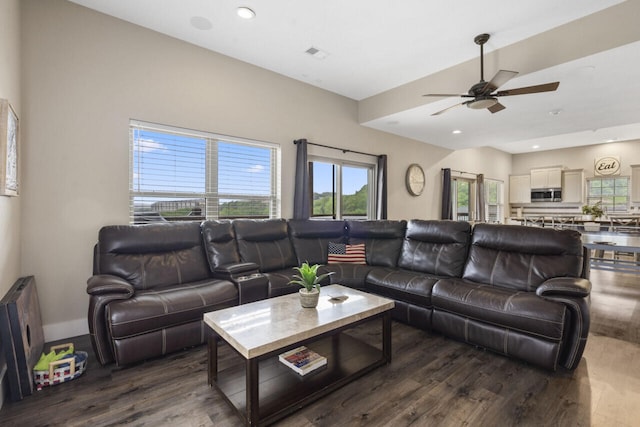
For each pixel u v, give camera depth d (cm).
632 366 228
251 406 156
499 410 178
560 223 709
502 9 281
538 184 966
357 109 528
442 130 557
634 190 819
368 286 337
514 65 337
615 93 371
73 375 206
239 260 328
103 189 298
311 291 217
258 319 194
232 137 384
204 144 369
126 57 309
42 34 267
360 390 197
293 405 171
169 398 188
